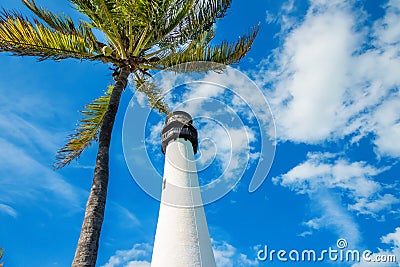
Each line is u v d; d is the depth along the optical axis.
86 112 13.72
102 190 9.08
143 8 11.63
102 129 10.56
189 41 14.07
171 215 13.81
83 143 13.49
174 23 13.53
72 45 11.62
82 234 8.25
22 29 10.68
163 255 12.70
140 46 13.45
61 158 13.39
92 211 8.60
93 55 12.34
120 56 13.32
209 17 13.84
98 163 9.62
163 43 14.06
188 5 13.41
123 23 12.88
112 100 11.59
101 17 12.55
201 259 12.52
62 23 12.72
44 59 11.28
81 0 12.66
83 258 7.84
